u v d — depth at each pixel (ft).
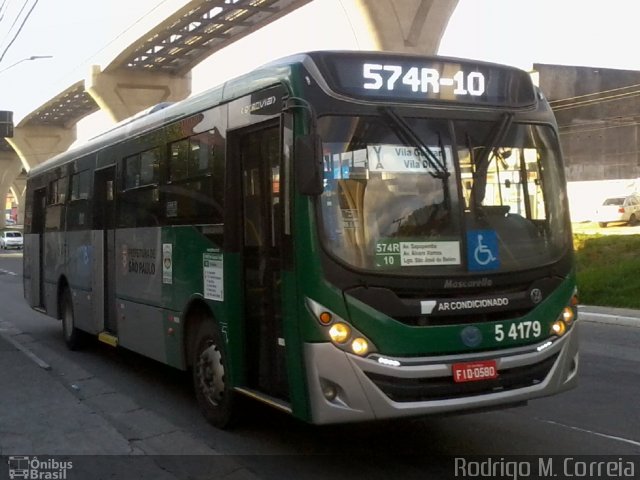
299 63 18.85
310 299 17.87
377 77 18.98
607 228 117.50
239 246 22.02
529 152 20.27
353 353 17.57
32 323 51.80
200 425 24.23
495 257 19.10
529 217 19.93
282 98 19.21
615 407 26.32
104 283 34.19
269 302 20.53
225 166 22.26
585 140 141.18
